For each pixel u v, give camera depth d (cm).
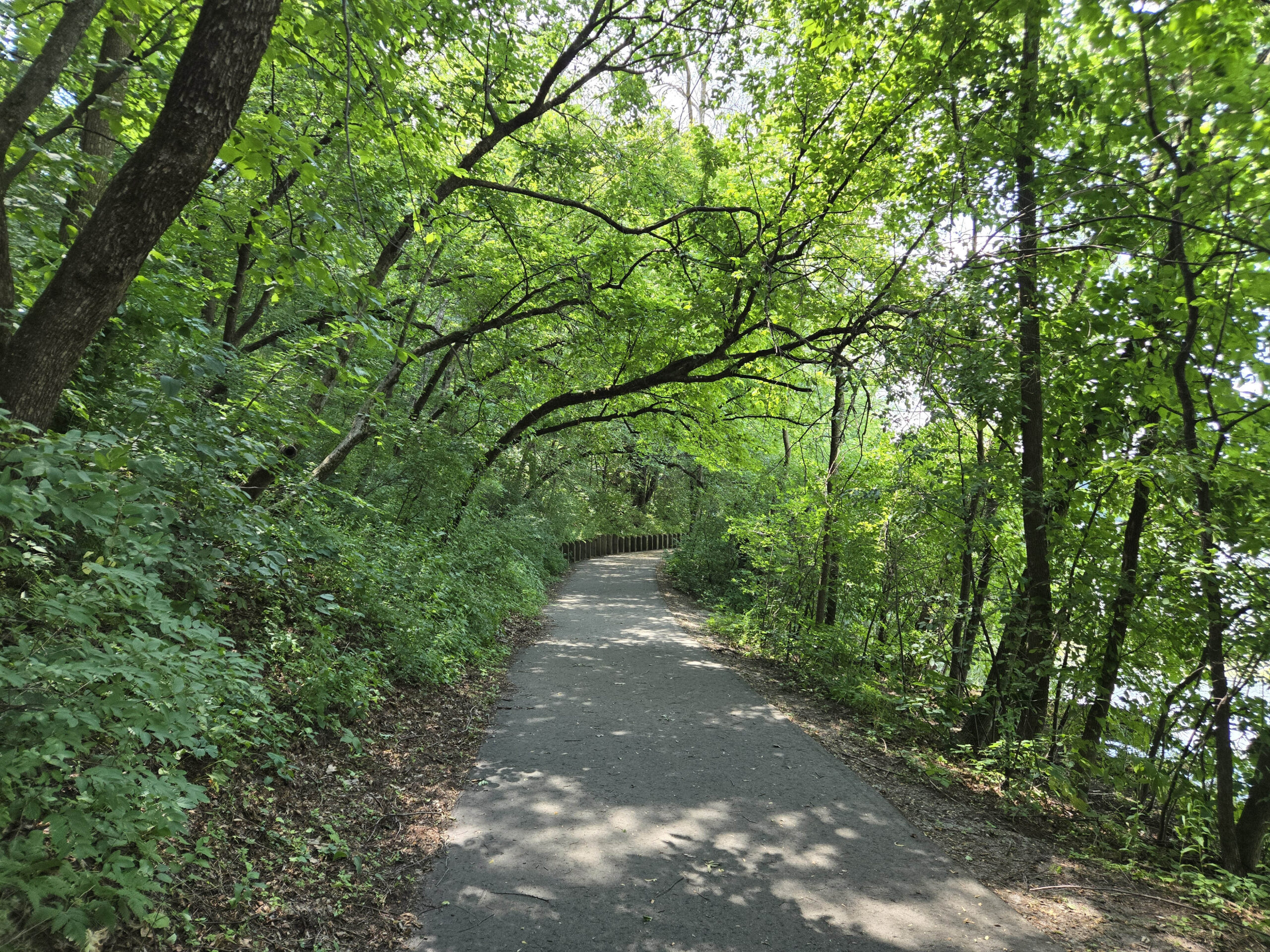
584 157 958
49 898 230
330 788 455
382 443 1089
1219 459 553
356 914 338
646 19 827
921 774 624
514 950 321
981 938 354
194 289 578
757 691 888
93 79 534
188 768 380
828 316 893
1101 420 710
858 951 335
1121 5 520
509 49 820
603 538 3095
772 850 441
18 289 488
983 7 625
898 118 770
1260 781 507
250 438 529
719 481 1998
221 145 331
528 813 475
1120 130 587
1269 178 503
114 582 268
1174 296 623
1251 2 477
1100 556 699
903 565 895
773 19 818
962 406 679
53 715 230
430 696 712
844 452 1105
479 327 1134
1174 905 420
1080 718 690
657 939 335
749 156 933
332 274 483
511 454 1644
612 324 1089
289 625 618
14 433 258
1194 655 614
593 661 1008
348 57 467
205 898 307
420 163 685
